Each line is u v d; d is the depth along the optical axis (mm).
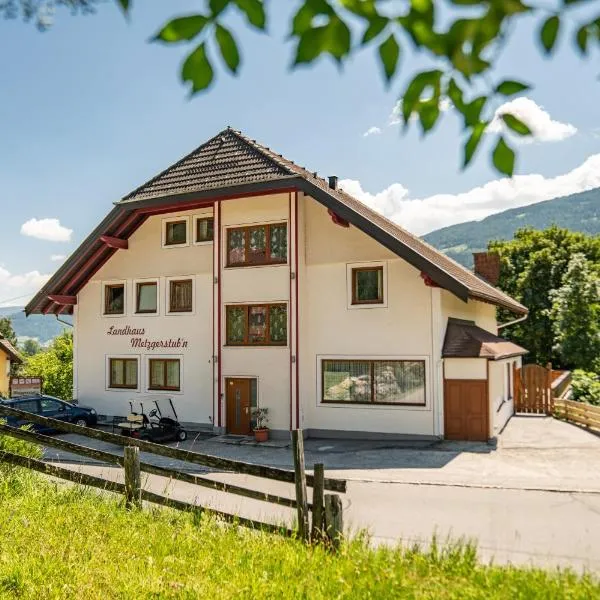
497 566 6438
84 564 6031
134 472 8297
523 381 28344
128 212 24781
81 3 2199
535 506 12172
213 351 23297
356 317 21594
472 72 1667
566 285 35562
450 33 1592
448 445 19516
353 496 13219
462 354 20141
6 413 9086
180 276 24672
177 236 25062
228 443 21359
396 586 5551
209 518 7531
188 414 24109
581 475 15242
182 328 24531
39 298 26266
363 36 1677
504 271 46125
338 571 5906
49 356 49562
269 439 21938
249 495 7574
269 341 22453
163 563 6141
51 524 7273
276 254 22438
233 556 6391
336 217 21547
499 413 22781
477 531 10289
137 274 25641
